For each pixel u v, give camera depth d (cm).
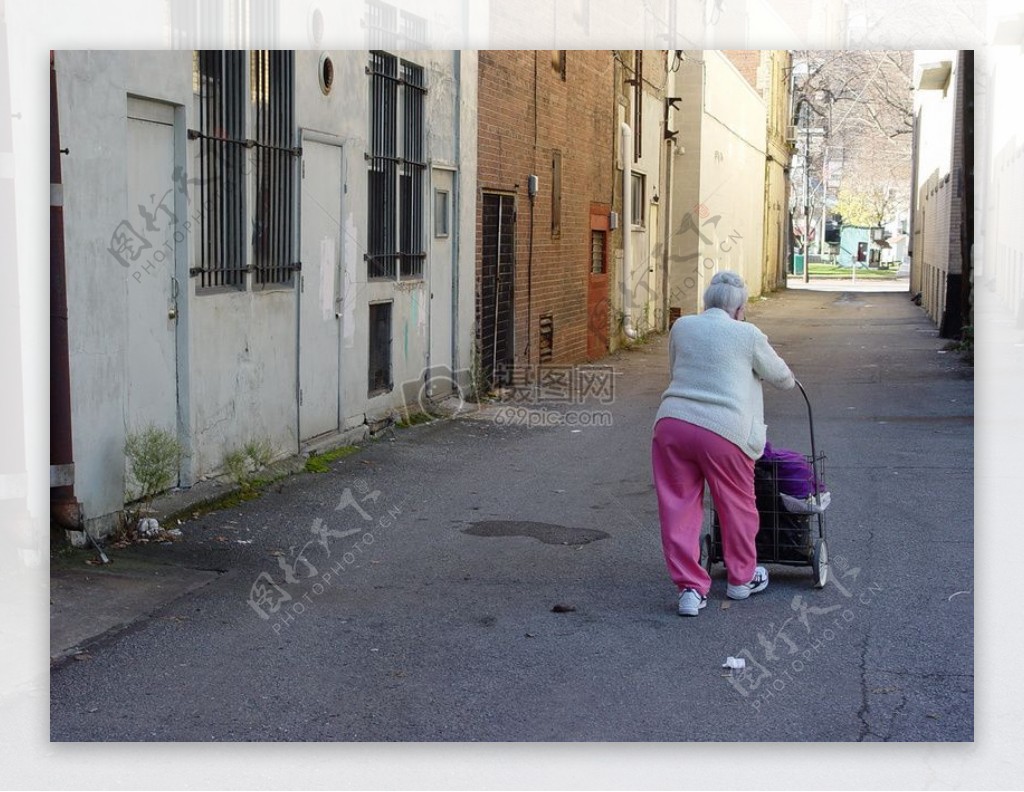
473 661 564
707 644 588
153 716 494
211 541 755
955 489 949
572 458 1113
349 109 1088
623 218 2206
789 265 6688
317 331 1048
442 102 1337
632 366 1961
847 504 898
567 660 565
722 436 630
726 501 645
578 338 1939
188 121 807
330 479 968
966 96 2083
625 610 644
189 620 612
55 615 603
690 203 2698
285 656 566
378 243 1195
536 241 1694
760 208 4016
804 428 1283
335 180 1070
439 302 1377
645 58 2355
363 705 509
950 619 624
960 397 1524
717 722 493
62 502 683
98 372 715
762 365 640
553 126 1748
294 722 490
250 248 910
